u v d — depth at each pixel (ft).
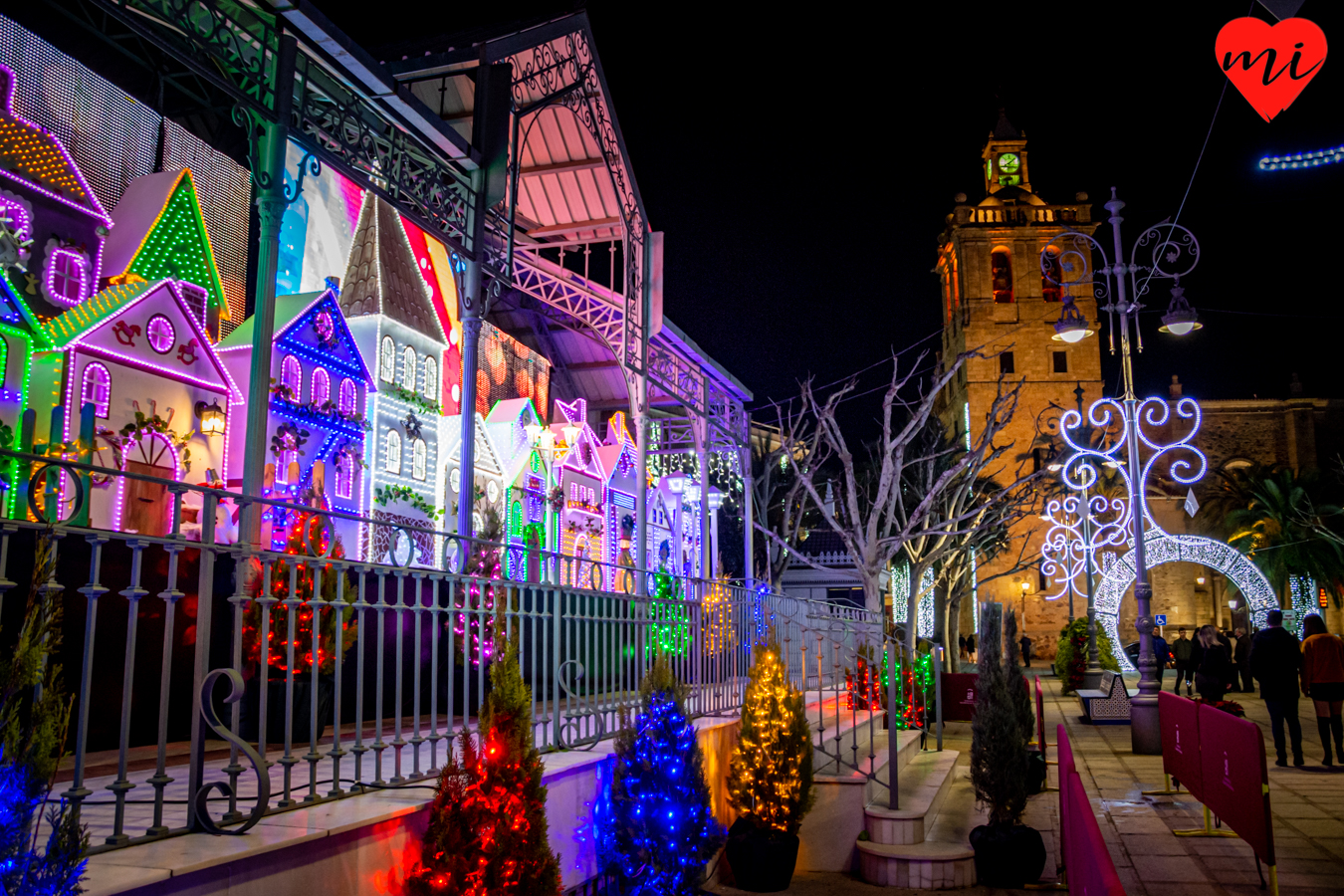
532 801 18.88
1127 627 192.34
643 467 62.28
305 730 26.30
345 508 68.59
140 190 56.65
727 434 81.30
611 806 26.58
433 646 20.99
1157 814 35.88
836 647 39.81
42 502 12.46
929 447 107.96
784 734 33.42
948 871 33.01
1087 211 209.26
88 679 13.05
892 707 37.24
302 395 64.69
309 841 15.16
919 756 50.14
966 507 103.40
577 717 27.30
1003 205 213.25
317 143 31.22
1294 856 28.40
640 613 31.58
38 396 47.98
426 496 78.89
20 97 49.73
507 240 42.78
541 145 62.23
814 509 150.30
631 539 116.88
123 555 28.04
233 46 28.27
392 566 19.89
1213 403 207.51
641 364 62.85
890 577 117.60
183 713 29.48
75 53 54.44
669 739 27.17
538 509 96.12
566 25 49.26
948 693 70.38
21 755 10.92
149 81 58.70
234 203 65.26
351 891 16.11
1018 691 46.32
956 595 116.26
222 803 18.25
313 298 67.31
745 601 43.01
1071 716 77.92
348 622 28.68
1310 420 207.10
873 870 34.04
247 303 65.82
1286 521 153.69
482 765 18.34
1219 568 118.52
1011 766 34.40
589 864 25.13
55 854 11.12
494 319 113.39
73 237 50.72
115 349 51.21
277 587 25.96
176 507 15.19
